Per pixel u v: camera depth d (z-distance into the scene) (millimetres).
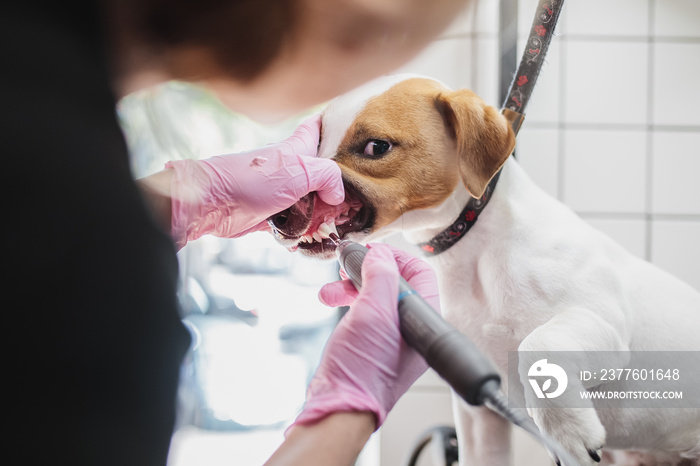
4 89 335
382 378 544
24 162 323
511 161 798
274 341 2064
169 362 387
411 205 749
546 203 798
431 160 739
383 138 741
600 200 1249
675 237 1239
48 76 346
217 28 351
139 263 365
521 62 743
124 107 569
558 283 713
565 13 1234
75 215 336
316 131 803
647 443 792
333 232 750
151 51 373
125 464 354
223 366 1991
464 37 1186
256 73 387
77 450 337
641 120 1234
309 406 532
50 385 332
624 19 1225
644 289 812
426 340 500
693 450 805
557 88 1245
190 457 1666
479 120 708
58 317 332
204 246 1986
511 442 795
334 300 666
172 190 717
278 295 2092
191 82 406
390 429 1265
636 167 1239
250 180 729
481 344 765
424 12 387
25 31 348
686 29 1217
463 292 780
